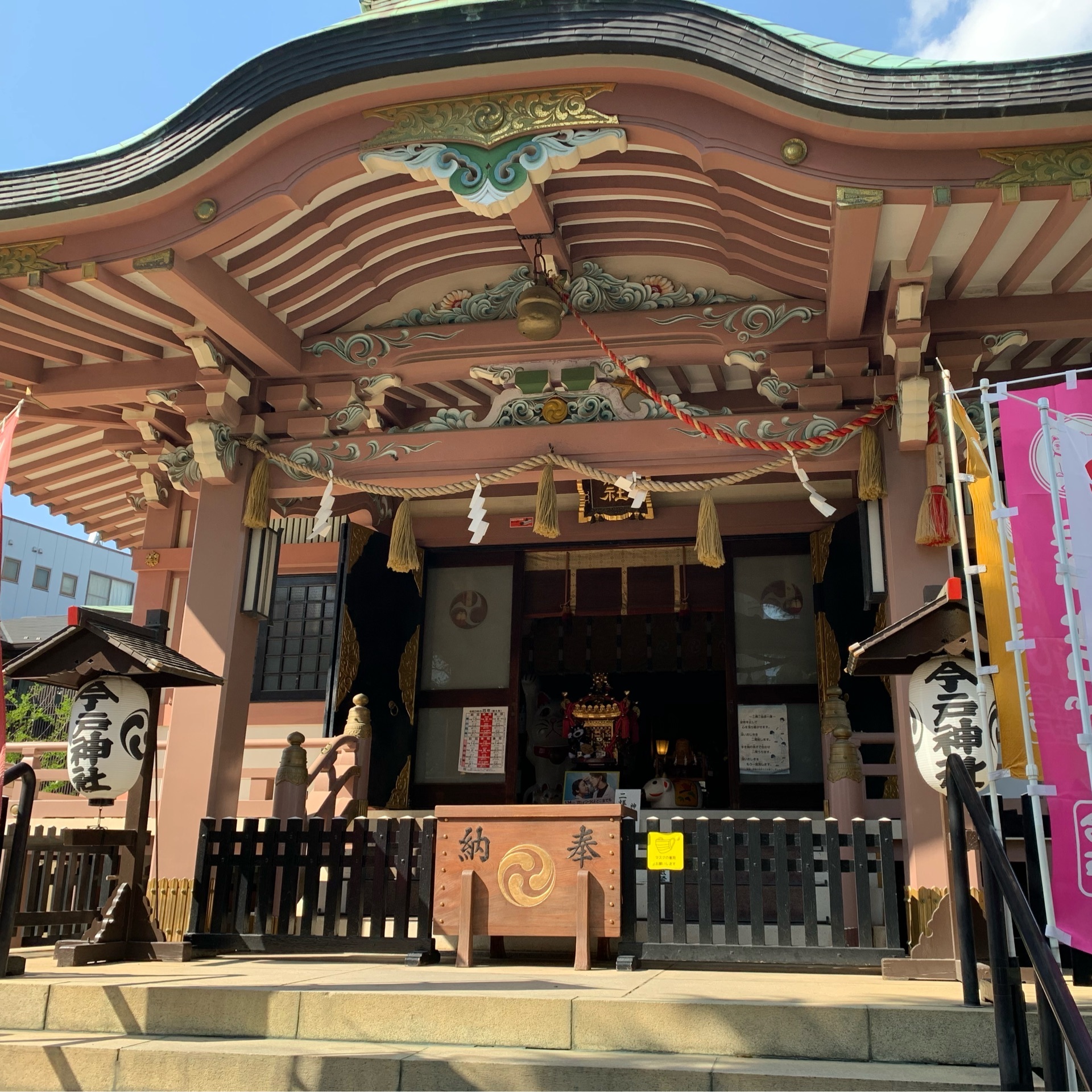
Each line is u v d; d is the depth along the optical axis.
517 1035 4.12
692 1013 4.04
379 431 7.53
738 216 6.15
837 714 7.71
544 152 5.70
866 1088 3.54
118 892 5.89
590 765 11.38
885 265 6.24
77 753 5.77
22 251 6.31
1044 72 5.05
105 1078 4.01
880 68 5.19
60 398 7.52
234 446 7.52
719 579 10.58
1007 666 3.94
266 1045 4.15
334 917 5.89
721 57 5.32
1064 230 5.58
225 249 6.25
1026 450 3.87
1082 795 3.54
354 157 5.90
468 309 7.45
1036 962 3.15
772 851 5.52
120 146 6.06
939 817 5.95
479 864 5.68
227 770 7.11
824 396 6.86
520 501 10.84
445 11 5.54
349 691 9.48
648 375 8.38
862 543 6.78
